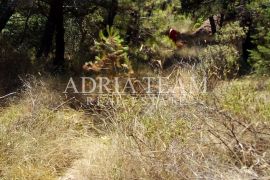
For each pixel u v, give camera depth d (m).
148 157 3.54
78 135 5.02
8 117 5.39
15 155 4.22
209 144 3.59
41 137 4.67
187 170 3.34
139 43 9.56
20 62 8.61
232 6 13.29
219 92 4.61
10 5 8.98
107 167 3.71
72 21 12.53
